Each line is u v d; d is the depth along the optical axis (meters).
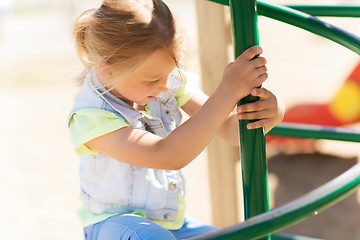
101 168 1.32
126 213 1.31
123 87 1.22
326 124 3.82
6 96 7.05
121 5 1.19
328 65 6.13
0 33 12.65
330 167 3.87
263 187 1.03
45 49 9.93
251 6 1.02
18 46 10.67
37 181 4.20
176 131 1.11
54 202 3.80
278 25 8.32
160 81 1.21
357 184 0.88
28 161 4.64
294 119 3.86
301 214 0.83
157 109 1.41
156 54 1.16
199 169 4.06
